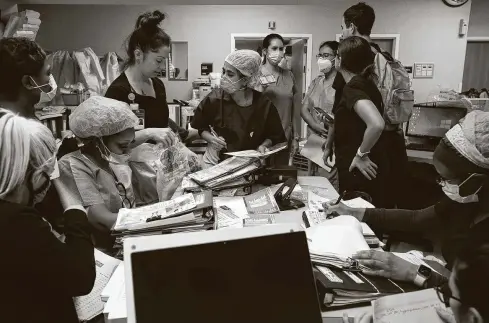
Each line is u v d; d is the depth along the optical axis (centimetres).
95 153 154
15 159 85
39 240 86
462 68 421
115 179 163
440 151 96
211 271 81
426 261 124
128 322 76
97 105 150
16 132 86
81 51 359
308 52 417
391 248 154
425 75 421
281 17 408
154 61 218
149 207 152
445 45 415
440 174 98
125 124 153
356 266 118
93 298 110
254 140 238
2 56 146
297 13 407
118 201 160
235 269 82
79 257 95
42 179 97
